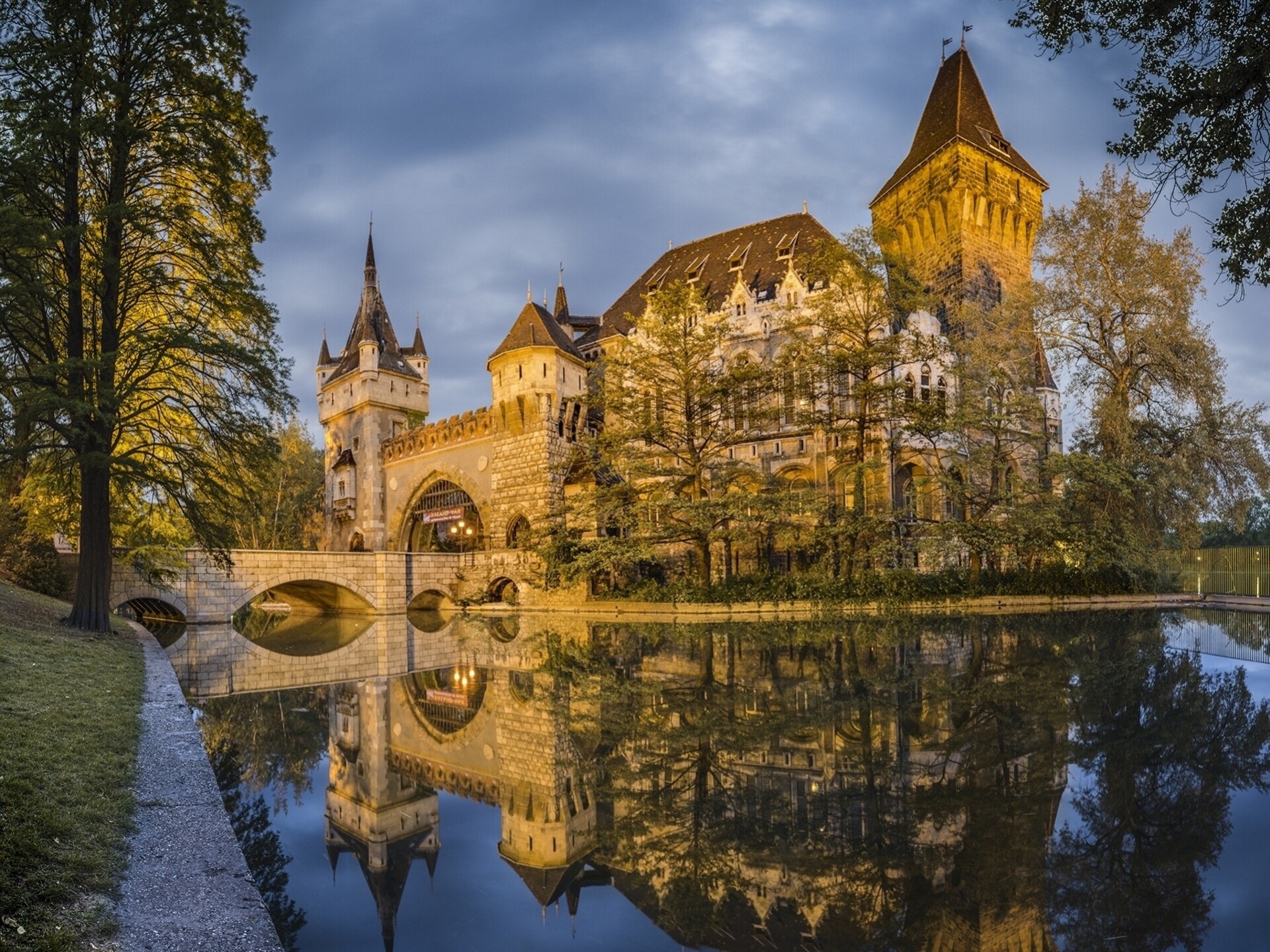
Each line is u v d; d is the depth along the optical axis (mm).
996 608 35844
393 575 51188
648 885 6629
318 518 80938
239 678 20625
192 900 5680
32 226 18547
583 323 67250
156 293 24703
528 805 9070
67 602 30797
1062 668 17250
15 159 20578
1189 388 36562
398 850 7906
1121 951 4992
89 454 20922
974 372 39781
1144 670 16906
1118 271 38281
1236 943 5031
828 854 7016
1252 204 11750
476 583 53375
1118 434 35969
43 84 21719
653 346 49594
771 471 50344
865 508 39969
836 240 39656
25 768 7887
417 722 14141
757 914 5949
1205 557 42750
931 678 16406
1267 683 15086
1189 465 36812
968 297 52219
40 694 11648
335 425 74688
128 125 21672
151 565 32688
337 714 15117
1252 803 7938
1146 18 11203
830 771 9625
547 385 52250
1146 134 11633
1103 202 38688
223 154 24031
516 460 53469
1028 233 56500
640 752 11102
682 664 20141
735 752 10766
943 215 53625
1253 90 11086
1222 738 10672
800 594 37000
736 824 7922
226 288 23672
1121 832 7230
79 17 21703
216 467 25281
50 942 4703
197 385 25188
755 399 46906
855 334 39938
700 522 38219
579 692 16469
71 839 6441
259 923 5391
